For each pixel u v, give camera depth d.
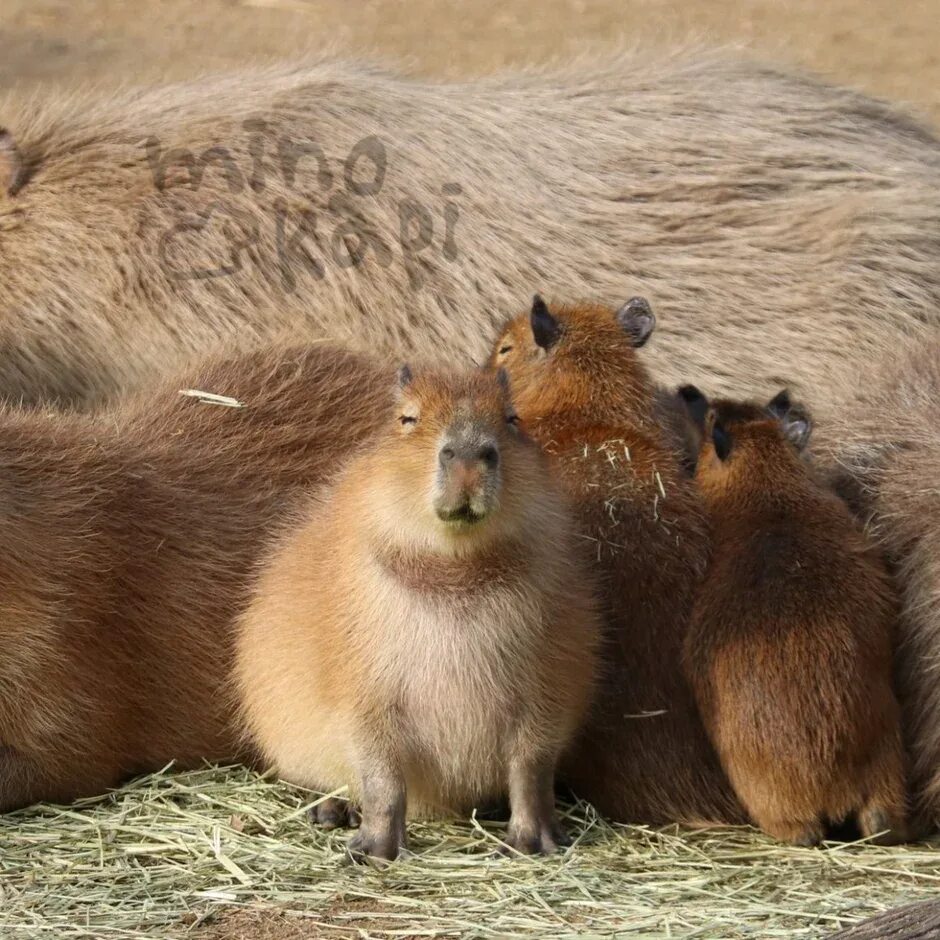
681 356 15.02
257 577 10.30
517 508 8.48
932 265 15.27
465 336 15.21
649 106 16.39
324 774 9.53
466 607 8.58
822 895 8.36
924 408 11.37
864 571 9.65
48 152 15.59
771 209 15.48
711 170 15.75
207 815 9.53
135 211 15.36
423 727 8.82
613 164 15.80
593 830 9.40
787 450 10.08
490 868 8.66
